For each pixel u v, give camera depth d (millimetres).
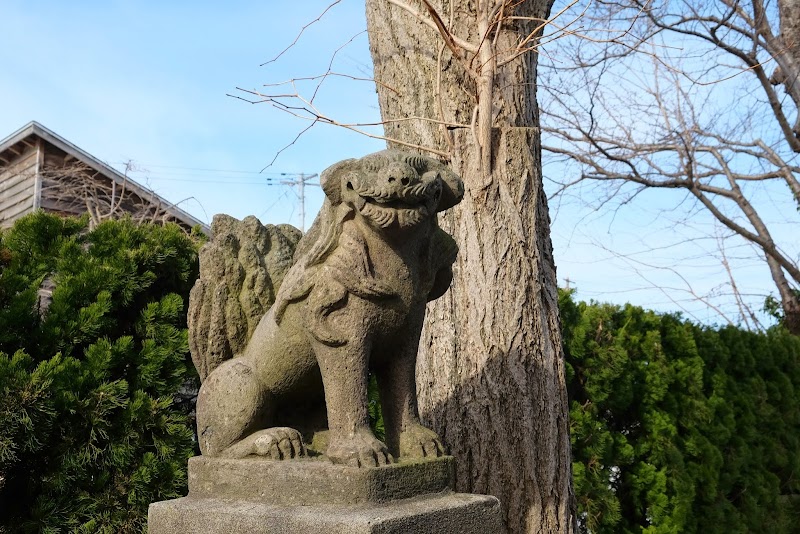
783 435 5375
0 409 2797
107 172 8805
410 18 3279
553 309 3006
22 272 3410
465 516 1690
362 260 1711
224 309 2002
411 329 1817
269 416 1913
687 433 4430
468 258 2934
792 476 5367
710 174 7172
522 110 3186
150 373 3182
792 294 8562
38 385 2861
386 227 1636
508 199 2957
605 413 4195
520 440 2777
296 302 1796
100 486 3041
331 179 1698
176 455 3137
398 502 1636
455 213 3010
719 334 5043
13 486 3154
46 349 3156
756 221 7465
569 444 2916
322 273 1734
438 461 1770
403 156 1706
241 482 1732
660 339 4336
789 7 5742
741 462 4648
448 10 3219
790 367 5672
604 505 3826
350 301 1717
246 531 1604
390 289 1722
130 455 3055
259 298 2037
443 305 2953
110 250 3473
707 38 5844
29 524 2930
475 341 2865
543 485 2771
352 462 1608
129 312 3463
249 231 2096
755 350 5277
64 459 2959
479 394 2818
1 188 9203
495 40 2936
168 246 3529
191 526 1693
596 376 3932
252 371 1886
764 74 6625
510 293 2891
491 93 2945
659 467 4172
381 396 1890
